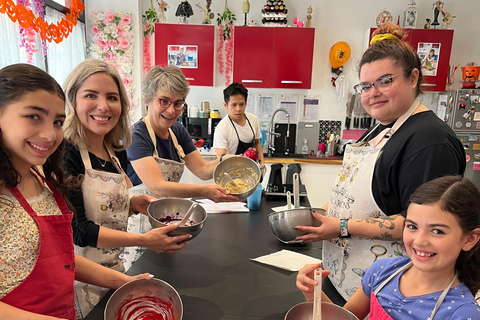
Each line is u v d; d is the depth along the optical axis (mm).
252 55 3719
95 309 1008
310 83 3779
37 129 783
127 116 1388
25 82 761
